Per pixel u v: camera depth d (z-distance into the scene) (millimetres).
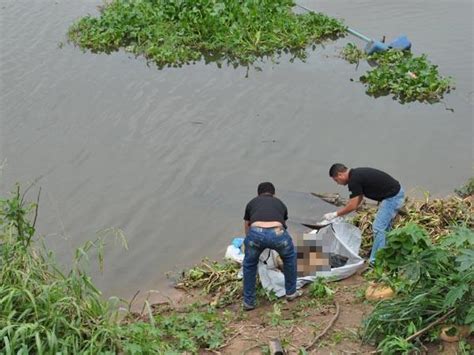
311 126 12766
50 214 9938
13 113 13062
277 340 6457
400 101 14023
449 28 18266
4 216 6414
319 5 20484
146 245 9312
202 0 18281
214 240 9406
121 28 17406
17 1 20359
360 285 7781
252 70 15695
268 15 18141
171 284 8484
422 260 5988
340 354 6254
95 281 8555
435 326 6012
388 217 8094
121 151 11766
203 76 15266
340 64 16047
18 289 5695
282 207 7402
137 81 14820
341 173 8141
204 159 11531
